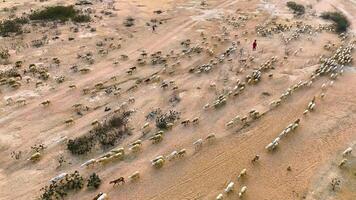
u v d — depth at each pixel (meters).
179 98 42.97
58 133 36.47
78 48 52.09
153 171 32.72
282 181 32.75
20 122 37.59
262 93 45.03
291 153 35.91
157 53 52.66
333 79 49.09
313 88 46.78
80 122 38.16
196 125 38.69
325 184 32.72
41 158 33.41
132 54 52.28
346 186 32.75
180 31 60.53
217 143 36.41
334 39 63.31
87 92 42.94
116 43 54.62
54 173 31.95
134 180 31.67
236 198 30.70
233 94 44.06
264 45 57.84
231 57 53.19
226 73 48.81
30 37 53.78
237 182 32.22
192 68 49.25
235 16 69.00
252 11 72.56
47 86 43.50
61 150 34.41
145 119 39.16
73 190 30.38
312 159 35.41
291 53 55.97
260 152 35.66
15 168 32.28
